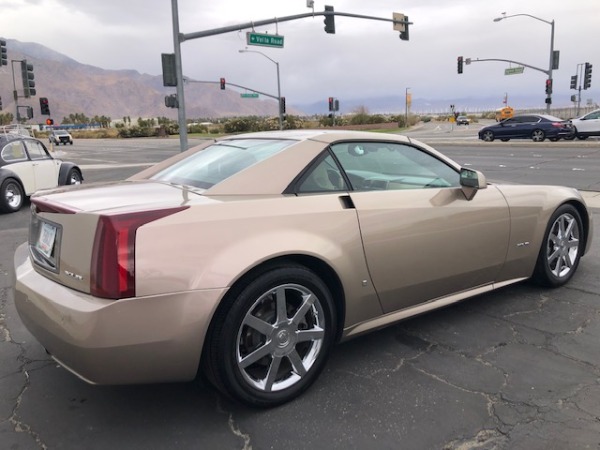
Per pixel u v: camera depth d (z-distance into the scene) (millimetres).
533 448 2408
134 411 2775
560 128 26391
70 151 38438
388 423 2623
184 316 2395
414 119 96875
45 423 2674
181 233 2445
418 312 3451
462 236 3543
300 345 2916
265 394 2709
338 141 3256
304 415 2705
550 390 2904
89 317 2301
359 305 3086
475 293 3824
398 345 3504
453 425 2598
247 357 2633
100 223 2365
